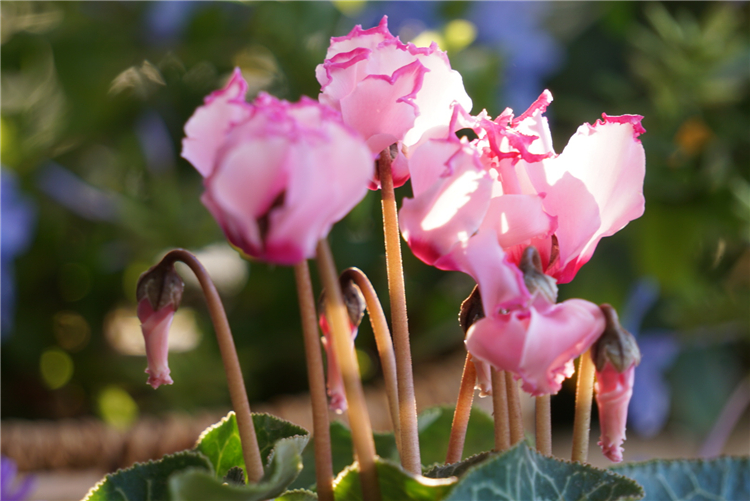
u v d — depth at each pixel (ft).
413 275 6.27
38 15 6.07
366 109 2.24
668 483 2.38
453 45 5.13
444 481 2.17
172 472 2.34
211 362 5.75
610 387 2.19
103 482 2.32
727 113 5.67
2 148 5.80
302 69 5.27
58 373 6.35
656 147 5.50
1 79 6.15
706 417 6.59
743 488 2.38
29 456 3.83
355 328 2.34
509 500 2.19
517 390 2.34
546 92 2.28
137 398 6.12
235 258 6.46
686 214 5.65
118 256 6.37
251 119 2.09
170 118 6.33
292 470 2.19
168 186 5.96
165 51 5.92
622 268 6.01
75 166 6.36
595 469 2.26
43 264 6.43
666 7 6.72
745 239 6.00
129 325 6.73
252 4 5.24
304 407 4.25
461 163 2.18
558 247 2.25
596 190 2.26
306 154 2.06
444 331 5.96
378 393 4.45
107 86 5.90
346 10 5.32
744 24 6.32
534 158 2.22
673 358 6.69
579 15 7.14
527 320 2.16
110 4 5.85
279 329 6.05
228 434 2.44
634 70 6.46
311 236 2.08
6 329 5.67
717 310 5.73
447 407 2.66
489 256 2.17
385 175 2.27
